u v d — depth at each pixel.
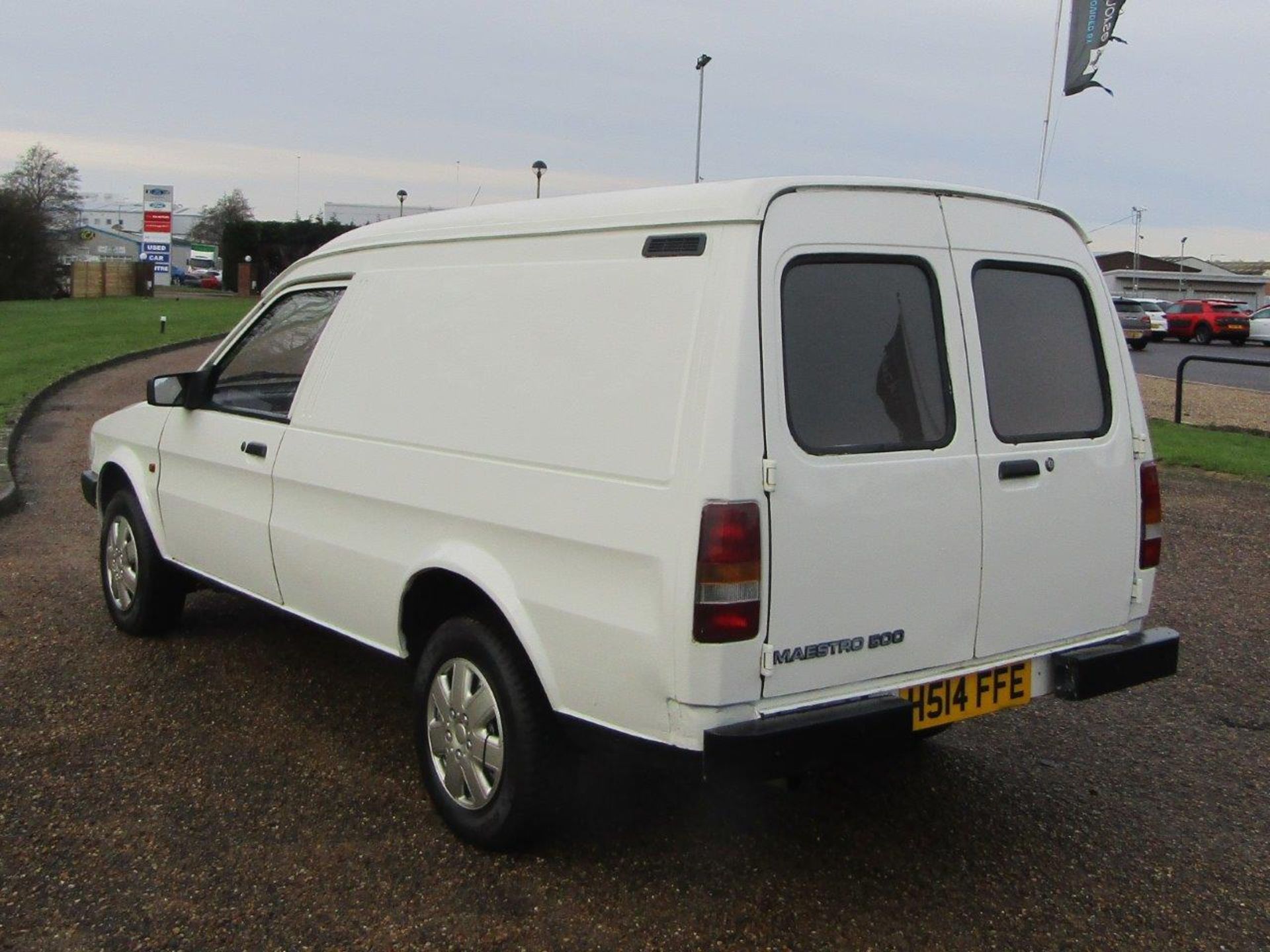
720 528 3.12
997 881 3.78
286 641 5.99
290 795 4.26
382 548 4.20
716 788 4.42
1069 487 3.90
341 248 4.80
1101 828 4.18
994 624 3.73
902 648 3.51
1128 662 3.98
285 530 4.69
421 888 3.64
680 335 3.29
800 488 3.24
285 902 3.54
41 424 13.74
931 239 3.65
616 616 3.34
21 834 3.89
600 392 3.47
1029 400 3.86
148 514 5.69
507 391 3.77
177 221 118.38
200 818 4.06
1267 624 6.64
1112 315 4.18
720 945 3.37
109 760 4.51
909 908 3.60
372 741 4.76
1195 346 40.72
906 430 3.52
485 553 3.78
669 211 3.43
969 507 3.62
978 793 4.45
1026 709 5.37
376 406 4.30
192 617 6.37
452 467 3.89
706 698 3.16
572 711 3.52
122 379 18.78
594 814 4.19
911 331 3.58
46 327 28.20
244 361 5.19
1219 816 4.30
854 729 3.31
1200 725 5.19
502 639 3.78
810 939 3.41
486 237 4.03
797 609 3.26
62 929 3.36
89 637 5.98
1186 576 7.66
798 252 3.33
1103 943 3.44
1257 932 3.52
